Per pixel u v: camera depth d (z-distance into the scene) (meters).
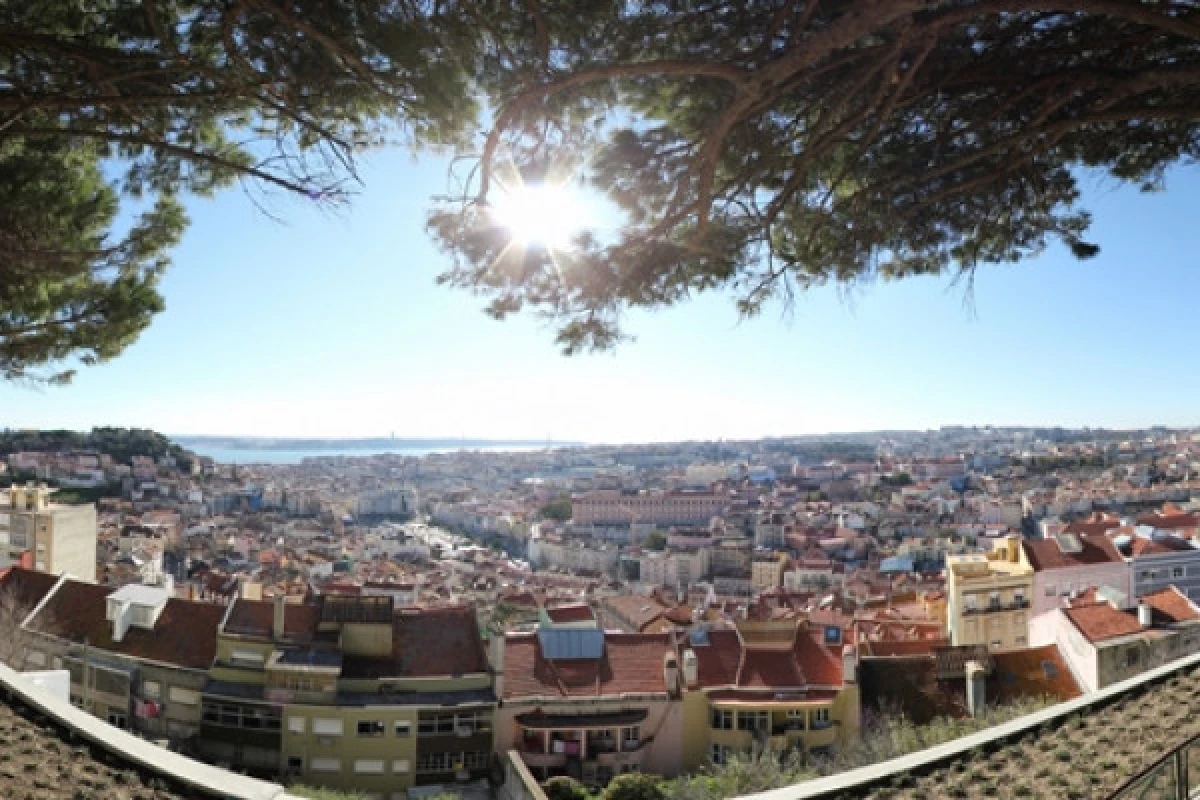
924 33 6.78
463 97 7.22
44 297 11.12
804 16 6.61
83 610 36.31
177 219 11.68
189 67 7.18
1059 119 8.64
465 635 34.12
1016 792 8.37
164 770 7.89
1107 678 31.05
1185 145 9.23
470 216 7.96
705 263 9.06
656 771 31.97
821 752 31.64
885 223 9.20
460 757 30.89
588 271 8.58
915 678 33.34
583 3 6.91
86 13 7.63
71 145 9.66
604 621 60.38
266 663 31.64
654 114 8.20
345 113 7.82
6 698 8.95
